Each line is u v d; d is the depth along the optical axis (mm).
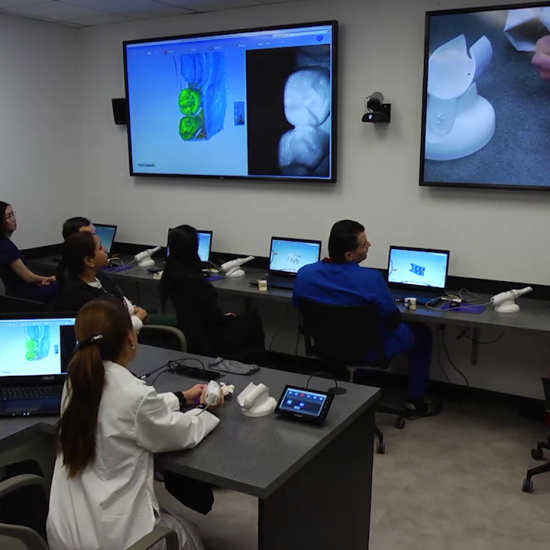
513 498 2871
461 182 3748
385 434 3555
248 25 4355
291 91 4211
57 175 5227
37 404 2111
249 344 3740
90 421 1658
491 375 3963
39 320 2254
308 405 2014
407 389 4215
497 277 3807
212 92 4543
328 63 4027
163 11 4492
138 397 1662
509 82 3508
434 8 3691
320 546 2010
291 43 4145
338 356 3373
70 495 1701
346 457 2121
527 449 3354
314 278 3320
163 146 4859
